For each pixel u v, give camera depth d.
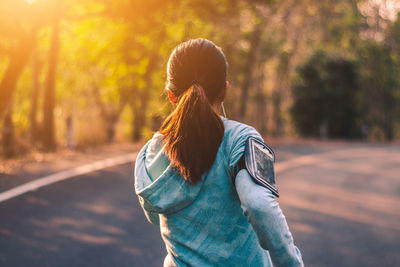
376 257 5.49
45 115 14.52
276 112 29.52
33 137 16.45
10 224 6.11
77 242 5.50
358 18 32.38
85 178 9.67
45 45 18.03
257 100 29.70
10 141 12.70
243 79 25.05
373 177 12.41
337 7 29.55
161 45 15.59
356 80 30.89
